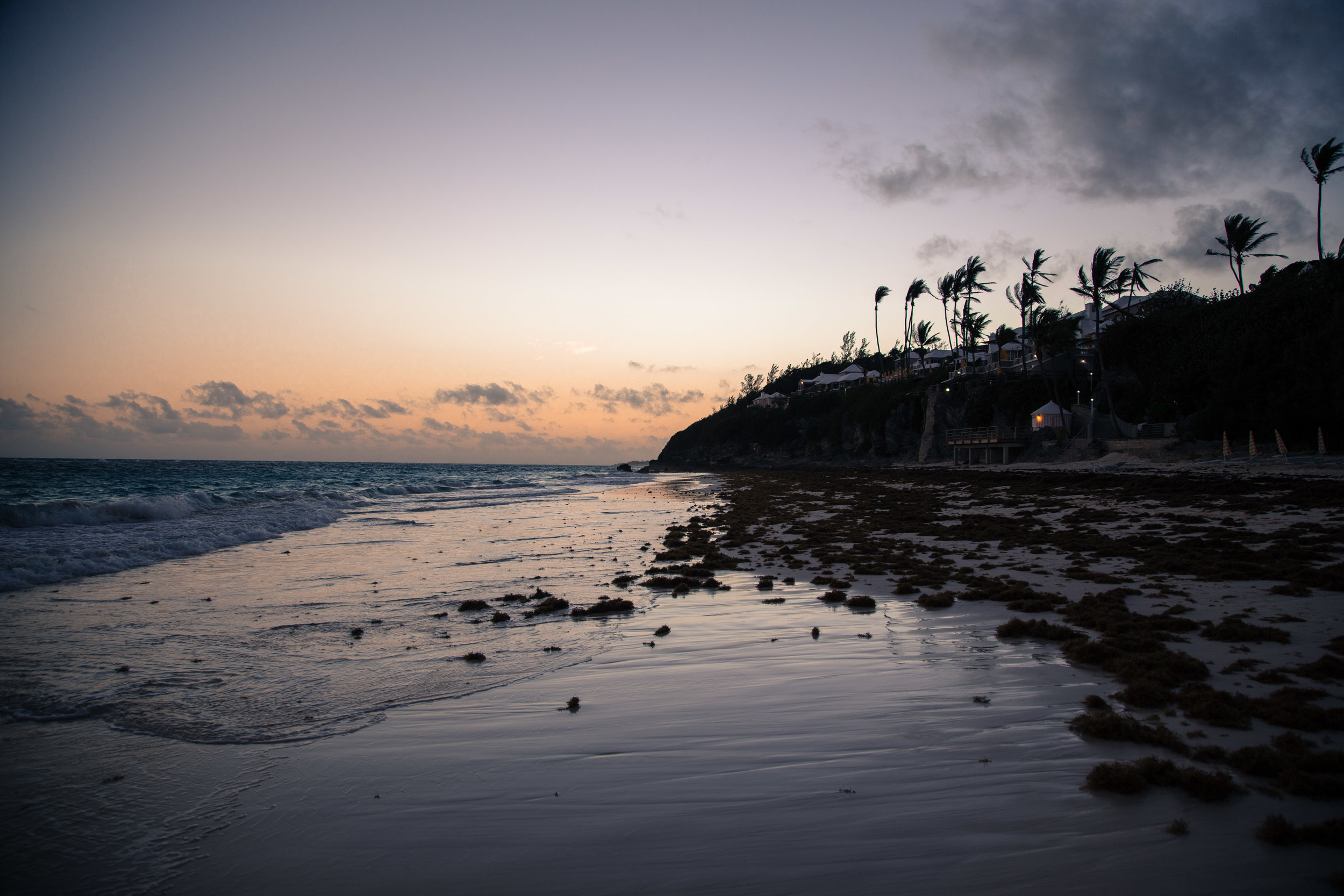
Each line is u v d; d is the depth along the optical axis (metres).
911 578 14.09
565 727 6.65
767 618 11.43
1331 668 7.12
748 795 5.11
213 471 96.81
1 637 10.25
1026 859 4.14
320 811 5.05
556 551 20.31
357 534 25.11
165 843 4.65
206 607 12.42
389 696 7.73
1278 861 4.00
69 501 30.48
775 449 121.38
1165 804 4.72
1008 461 59.50
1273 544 15.20
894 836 4.46
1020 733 6.13
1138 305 63.50
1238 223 52.19
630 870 4.18
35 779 5.66
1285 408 36.34
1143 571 13.38
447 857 4.40
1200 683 7.04
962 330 91.31
